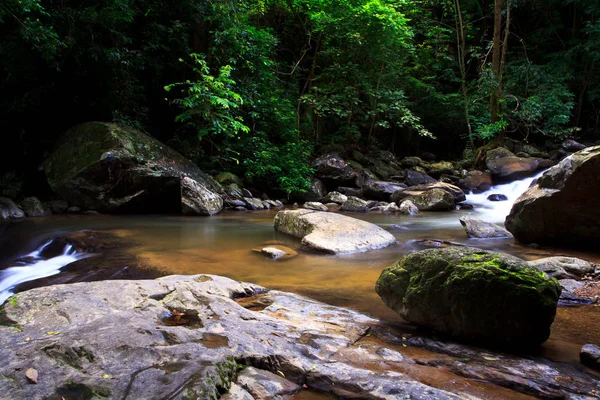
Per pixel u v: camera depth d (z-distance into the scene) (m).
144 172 9.37
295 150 12.87
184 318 2.82
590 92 18.14
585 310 3.59
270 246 6.21
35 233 7.02
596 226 5.81
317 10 14.44
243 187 12.11
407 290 3.10
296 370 2.27
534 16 20.11
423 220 9.38
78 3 10.23
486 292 2.76
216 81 10.70
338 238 6.15
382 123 15.57
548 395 2.12
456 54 20.30
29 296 2.91
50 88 10.46
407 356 2.58
